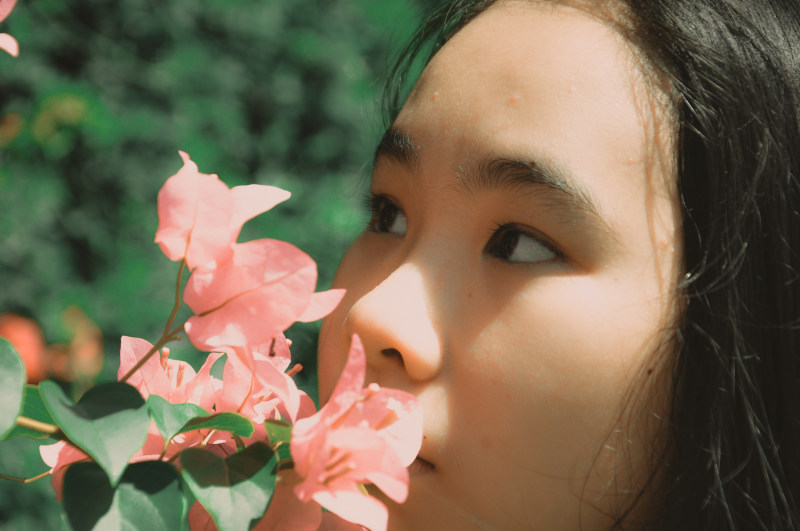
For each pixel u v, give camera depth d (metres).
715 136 0.81
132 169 2.75
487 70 0.81
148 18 2.88
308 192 2.83
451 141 0.79
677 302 0.78
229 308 0.59
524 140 0.76
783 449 0.85
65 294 2.57
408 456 0.62
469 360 0.75
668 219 0.79
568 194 0.75
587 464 0.75
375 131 1.63
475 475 0.74
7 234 2.58
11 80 2.71
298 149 2.96
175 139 2.79
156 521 0.55
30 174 2.67
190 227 0.58
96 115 2.72
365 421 0.60
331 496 0.57
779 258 0.85
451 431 0.75
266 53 2.99
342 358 0.86
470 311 0.76
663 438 0.77
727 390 0.80
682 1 0.87
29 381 2.33
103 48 2.82
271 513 0.63
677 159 0.80
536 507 0.74
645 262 0.77
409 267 0.78
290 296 0.58
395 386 0.75
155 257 2.69
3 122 2.70
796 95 0.90
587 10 0.85
